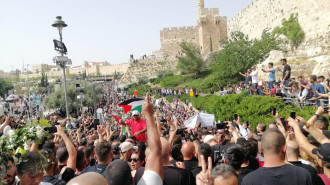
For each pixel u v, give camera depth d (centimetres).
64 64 1435
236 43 4684
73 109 4234
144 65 9412
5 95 9569
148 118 287
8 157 328
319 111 430
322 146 329
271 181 294
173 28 9756
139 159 474
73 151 450
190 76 6750
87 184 232
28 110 4650
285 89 1409
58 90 4291
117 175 296
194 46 6962
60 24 1388
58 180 367
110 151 432
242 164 436
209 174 302
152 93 6475
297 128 398
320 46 3130
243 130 778
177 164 451
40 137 434
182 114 3067
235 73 4588
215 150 549
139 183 266
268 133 316
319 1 3338
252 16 5978
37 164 330
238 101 1702
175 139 680
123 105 1092
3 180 318
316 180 295
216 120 1945
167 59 9369
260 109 1426
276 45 4053
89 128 1407
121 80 9338
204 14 8462
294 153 407
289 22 3834
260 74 2975
